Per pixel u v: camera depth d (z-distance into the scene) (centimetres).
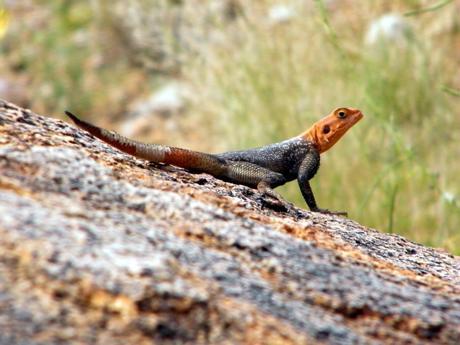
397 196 1205
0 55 2281
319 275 462
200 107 1705
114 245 408
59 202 440
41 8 2444
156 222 460
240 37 1634
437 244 1127
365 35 1702
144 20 1853
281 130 1434
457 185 1268
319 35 1549
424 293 485
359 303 444
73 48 2250
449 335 444
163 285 390
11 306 362
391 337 430
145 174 534
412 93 1516
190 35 1734
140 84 2117
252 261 454
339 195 1254
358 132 1309
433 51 1644
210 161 652
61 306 369
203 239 460
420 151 1402
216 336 384
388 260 543
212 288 408
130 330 372
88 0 2403
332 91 1427
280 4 1697
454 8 1745
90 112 2080
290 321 409
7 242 386
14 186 441
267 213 557
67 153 500
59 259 386
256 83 1496
